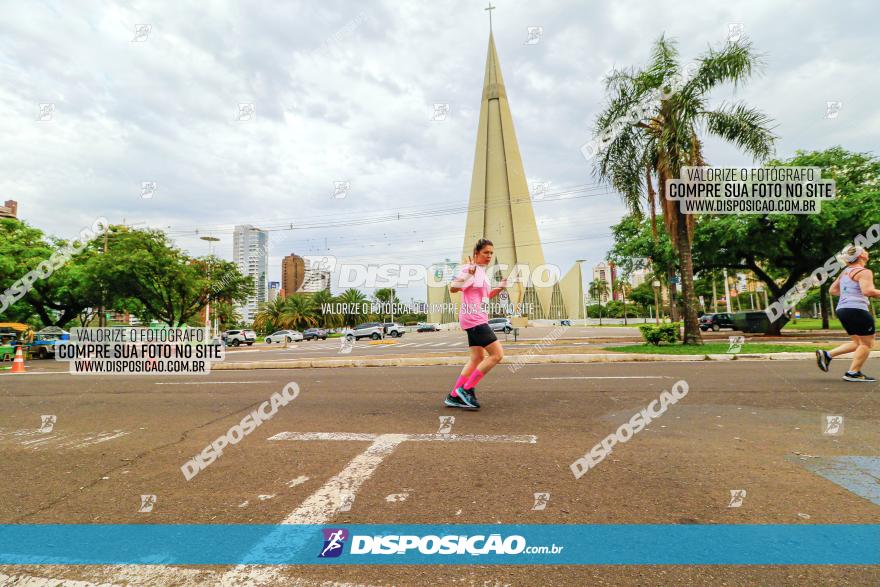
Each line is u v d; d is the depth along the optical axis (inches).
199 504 100.5
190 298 1166.3
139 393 275.4
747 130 477.4
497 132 3051.2
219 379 341.7
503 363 400.2
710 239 723.4
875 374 276.2
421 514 92.8
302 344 1414.9
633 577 70.3
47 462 134.3
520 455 129.0
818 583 67.6
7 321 1198.9
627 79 518.0
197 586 70.8
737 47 460.8
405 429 162.4
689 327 502.0
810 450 129.2
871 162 665.0
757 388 228.8
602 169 541.0
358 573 73.2
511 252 2965.1
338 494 103.7
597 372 314.2
